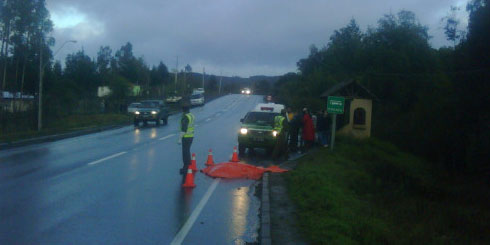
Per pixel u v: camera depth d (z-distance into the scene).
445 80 30.28
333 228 7.76
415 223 11.09
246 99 96.69
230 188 12.16
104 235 7.66
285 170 14.86
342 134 25.25
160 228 8.20
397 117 35.56
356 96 26.00
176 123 42.84
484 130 23.14
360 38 57.53
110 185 12.09
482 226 11.86
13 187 11.52
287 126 19.34
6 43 47.22
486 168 22.50
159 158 17.70
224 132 31.73
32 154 18.67
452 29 31.86
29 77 55.81
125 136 28.42
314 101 38.78
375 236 7.88
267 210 9.12
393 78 38.62
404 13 46.75
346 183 14.33
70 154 18.73
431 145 28.81
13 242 7.14
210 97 98.06
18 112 36.06
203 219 8.91
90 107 52.78
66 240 7.32
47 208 9.42
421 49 41.28
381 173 18.98
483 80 23.53
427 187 18.75
